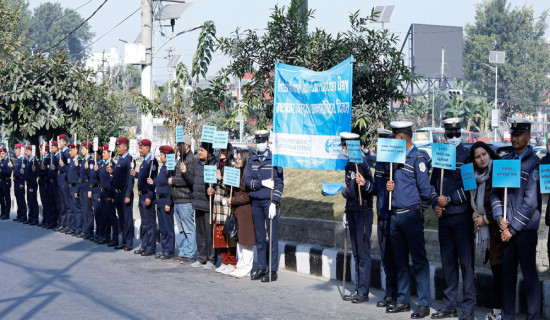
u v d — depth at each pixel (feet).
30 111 65.62
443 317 24.14
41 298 27.84
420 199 24.64
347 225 27.91
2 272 34.30
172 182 38.11
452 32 294.05
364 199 27.09
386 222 25.91
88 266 36.55
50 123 66.23
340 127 29.58
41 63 67.00
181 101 52.80
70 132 68.85
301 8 36.91
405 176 24.71
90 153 50.70
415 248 24.63
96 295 28.40
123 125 84.12
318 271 33.45
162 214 39.58
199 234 36.60
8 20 135.95
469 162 23.39
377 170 26.12
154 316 24.56
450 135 23.71
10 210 71.36
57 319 24.17
